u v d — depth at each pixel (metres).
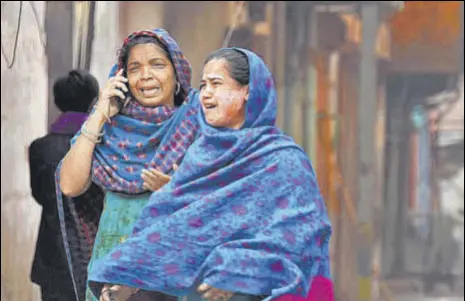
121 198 7.25
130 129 7.25
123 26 19.02
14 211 15.41
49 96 16.91
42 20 16.50
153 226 6.53
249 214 6.51
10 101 15.34
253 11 22.73
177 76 7.33
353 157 25.36
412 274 28.75
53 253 9.75
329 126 24.88
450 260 29.33
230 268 6.36
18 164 15.59
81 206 7.81
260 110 6.76
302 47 23.98
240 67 6.77
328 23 24.36
